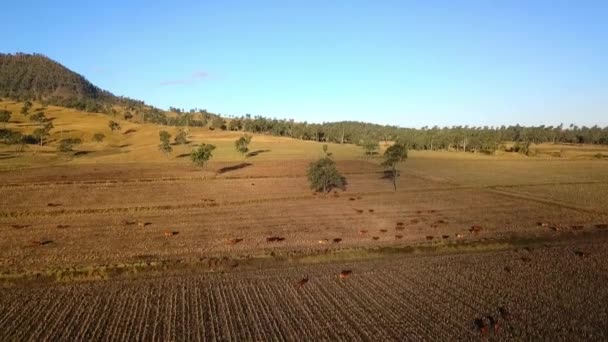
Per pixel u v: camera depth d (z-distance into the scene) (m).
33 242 49.91
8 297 35.38
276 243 50.38
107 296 35.75
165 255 45.94
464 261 45.16
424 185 94.25
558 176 110.94
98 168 111.94
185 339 28.92
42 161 122.69
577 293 37.12
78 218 62.12
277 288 37.69
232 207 70.19
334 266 43.44
